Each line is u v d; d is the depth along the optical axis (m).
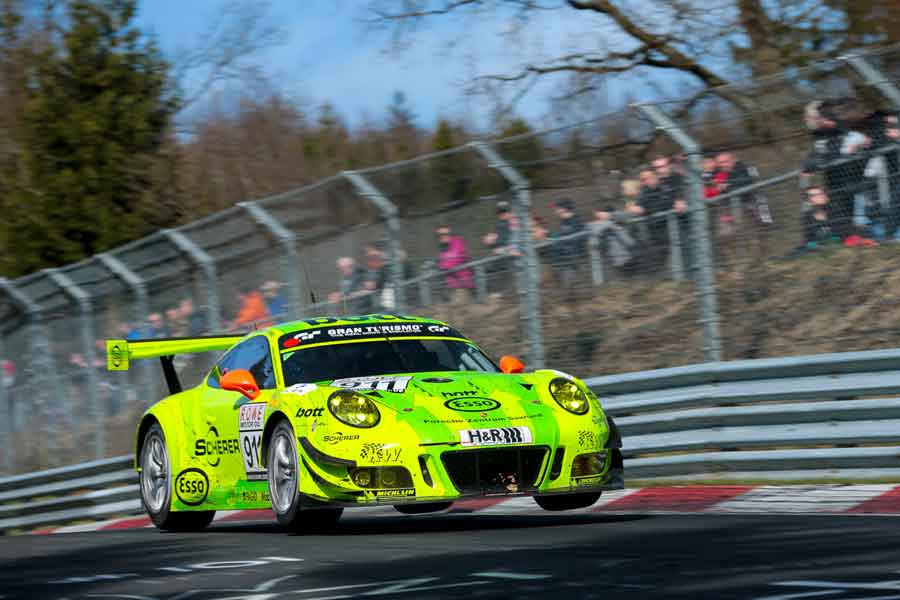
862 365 15.06
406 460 12.16
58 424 24.97
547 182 18.41
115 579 10.35
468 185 19.12
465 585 8.62
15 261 40.69
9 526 23.66
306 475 12.65
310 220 20.73
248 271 21.44
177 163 44.69
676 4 31.28
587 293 18.14
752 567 8.77
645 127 17.47
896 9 28.45
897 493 13.62
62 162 41.72
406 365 14.27
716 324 17.00
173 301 22.66
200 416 15.43
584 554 10.05
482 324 19.22
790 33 29.95
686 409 16.62
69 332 24.59
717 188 17.00
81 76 42.44
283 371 14.26
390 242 19.92
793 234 16.44
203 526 16.52
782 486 15.27
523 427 12.49
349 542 12.16
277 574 9.88
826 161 16.16
